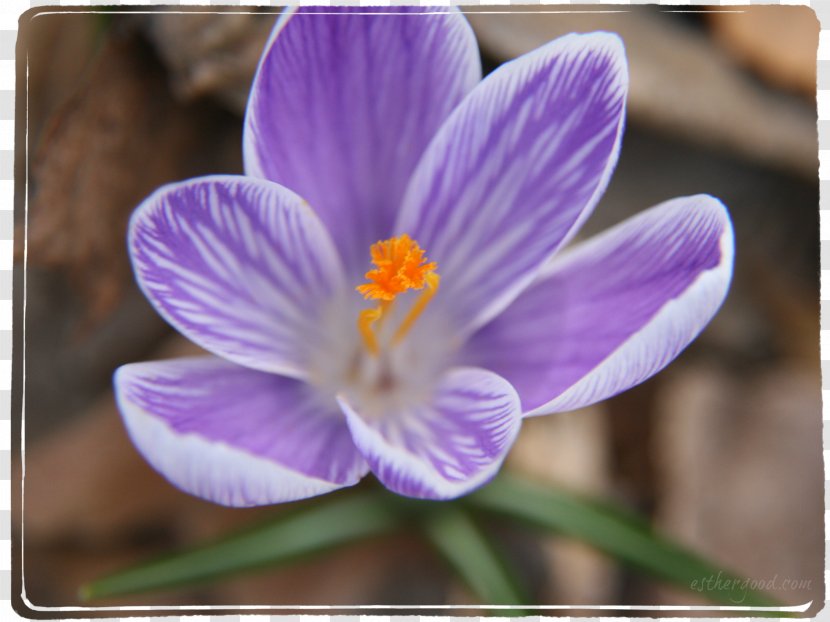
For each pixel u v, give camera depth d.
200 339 0.18
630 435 0.24
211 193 0.17
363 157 0.19
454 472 0.18
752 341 0.25
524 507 0.21
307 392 0.19
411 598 0.24
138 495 0.24
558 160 0.18
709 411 0.24
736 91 0.24
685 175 0.24
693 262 0.17
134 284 0.23
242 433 0.18
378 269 0.19
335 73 0.18
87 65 0.22
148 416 0.17
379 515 0.21
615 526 0.21
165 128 0.23
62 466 0.23
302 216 0.18
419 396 0.19
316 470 0.18
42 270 0.23
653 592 0.23
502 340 0.19
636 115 0.24
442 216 0.19
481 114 0.18
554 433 0.24
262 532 0.21
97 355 0.23
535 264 0.18
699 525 0.24
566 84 0.18
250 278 0.18
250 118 0.17
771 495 0.24
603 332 0.18
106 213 0.23
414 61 0.18
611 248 0.19
